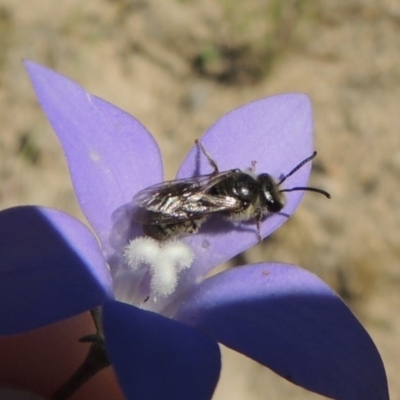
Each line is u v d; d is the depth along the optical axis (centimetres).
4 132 13
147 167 7
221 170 7
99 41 15
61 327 8
